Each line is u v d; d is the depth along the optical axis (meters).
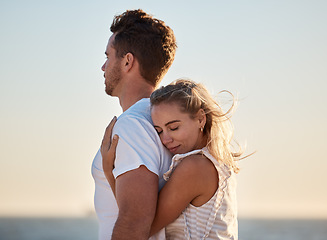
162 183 2.33
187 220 2.26
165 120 2.32
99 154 2.51
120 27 2.76
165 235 2.31
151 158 2.26
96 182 2.51
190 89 2.38
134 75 2.70
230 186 2.35
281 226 126.56
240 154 2.48
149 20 2.72
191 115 2.34
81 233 86.12
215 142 2.35
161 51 2.70
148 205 2.15
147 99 2.58
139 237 2.10
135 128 2.32
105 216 2.42
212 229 2.24
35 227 111.38
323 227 115.56
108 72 2.77
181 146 2.36
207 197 2.25
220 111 2.42
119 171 2.22
